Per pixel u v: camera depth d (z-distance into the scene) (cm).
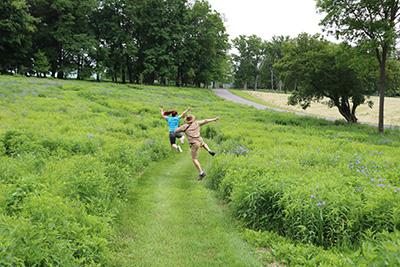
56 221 477
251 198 652
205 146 1024
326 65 2770
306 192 600
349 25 2316
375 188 617
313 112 4869
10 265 335
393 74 2794
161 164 1228
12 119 1531
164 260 508
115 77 6856
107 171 799
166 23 6750
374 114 4488
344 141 1634
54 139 1102
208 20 6956
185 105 3566
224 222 666
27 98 2352
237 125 2198
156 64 6531
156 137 1633
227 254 528
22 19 4788
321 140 1645
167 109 2931
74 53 5691
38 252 380
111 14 6397
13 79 3412
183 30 6844
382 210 542
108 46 6425
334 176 752
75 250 441
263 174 753
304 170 857
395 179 766
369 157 1103
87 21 6109
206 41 7044
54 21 5697
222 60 8200
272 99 6838
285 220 595
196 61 7331
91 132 1457
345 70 2769
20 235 386
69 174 704
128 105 2809
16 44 5056
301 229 562
